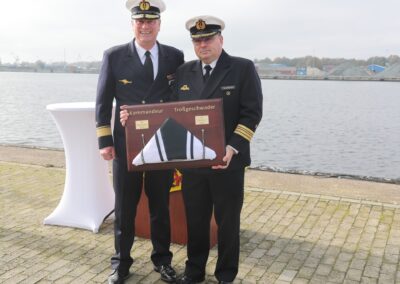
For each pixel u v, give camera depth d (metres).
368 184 6.70
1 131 18.52
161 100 3.79
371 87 80.56
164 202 3.99
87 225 5.02
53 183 6.74
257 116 3.54
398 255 4.44
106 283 3.94
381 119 26.36
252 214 5.49
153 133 3.43
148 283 3.94
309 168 13.27
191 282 3.92
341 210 5.62
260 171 7.37
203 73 3.64
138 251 4.51
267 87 78.00
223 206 3.68
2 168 7.52
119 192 3.86
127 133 3.45
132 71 3.74
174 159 3.38
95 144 5.01
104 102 3.78
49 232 4.96
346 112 30.56
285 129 21.22
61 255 4.43
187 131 3.40
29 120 22.00
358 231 5.00
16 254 4.44
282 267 4.21
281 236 4.88
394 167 13.60
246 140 3.52
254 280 3.98
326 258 4.38
